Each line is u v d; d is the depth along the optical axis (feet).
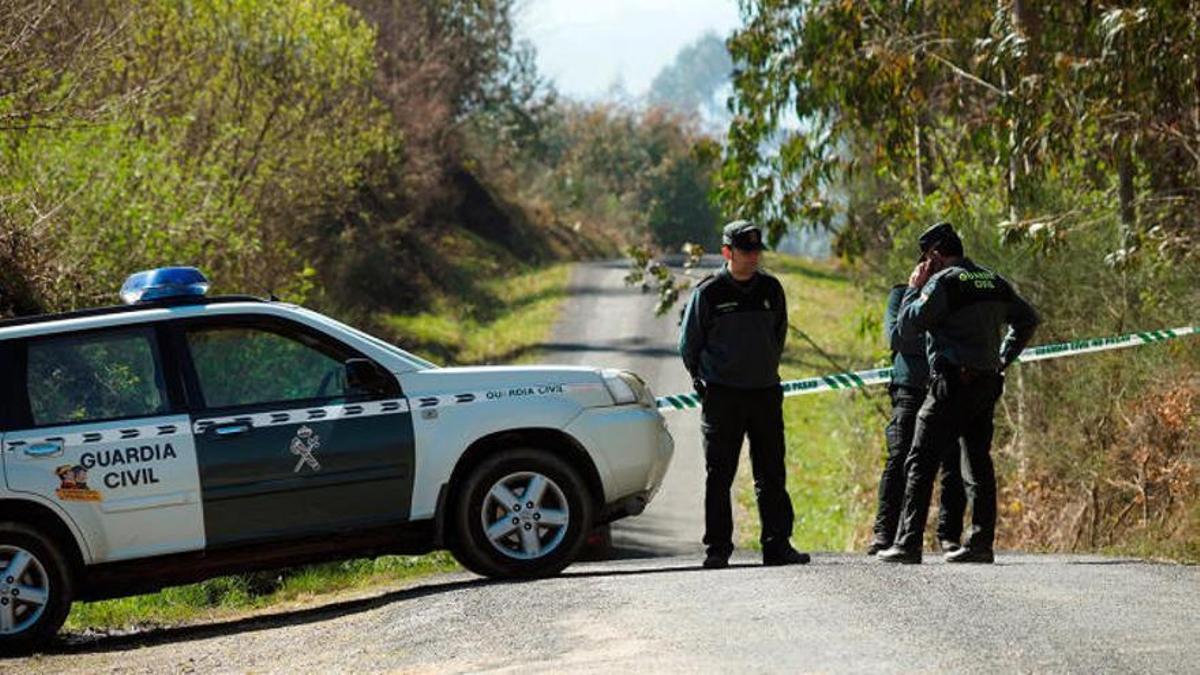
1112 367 96.89
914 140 124.26
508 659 40.27
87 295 98.07
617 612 45.24
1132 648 38.34
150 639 54.34
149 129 125.49
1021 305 56.54
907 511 56.85
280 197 154.92
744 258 55.77
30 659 50.24
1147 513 85.35
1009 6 105.81
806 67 122.11
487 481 54.85
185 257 108.99
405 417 54.34
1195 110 99.30
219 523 52.49
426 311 264.11
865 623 41.60
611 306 279.49
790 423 192.03
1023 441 100.12
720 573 52.65
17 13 90.68
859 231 129.80
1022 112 101.65
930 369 56.54
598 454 56.03
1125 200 102.27
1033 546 93.04
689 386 211.82
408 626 46.93
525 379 56.03
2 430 51.42
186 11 144.66
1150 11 89.97
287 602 64.44
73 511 51.31
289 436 53.16
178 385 52.95
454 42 341.21
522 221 400.06
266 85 151.53
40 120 96.73
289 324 54.44
